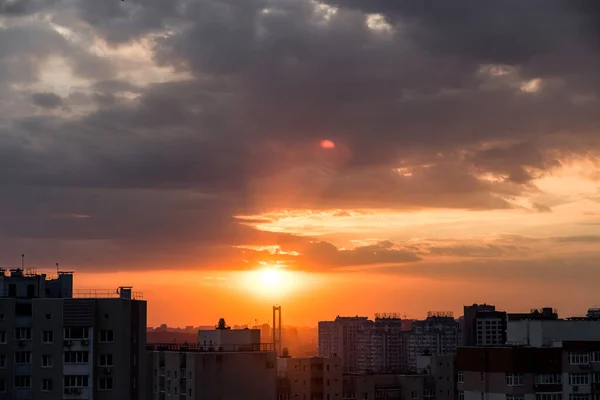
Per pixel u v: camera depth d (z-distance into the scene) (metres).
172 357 187.50
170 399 187.50
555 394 177.38
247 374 181.62
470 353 183.62
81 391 153.00
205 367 179.50
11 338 152.88
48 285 169.12
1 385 151.50
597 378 181.25
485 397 179.62
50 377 153.38
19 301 154.38
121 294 164.88
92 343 154.00
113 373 154.12
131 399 156.38
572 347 179.75
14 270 168.12
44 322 154.00
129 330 156.25
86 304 154.62
